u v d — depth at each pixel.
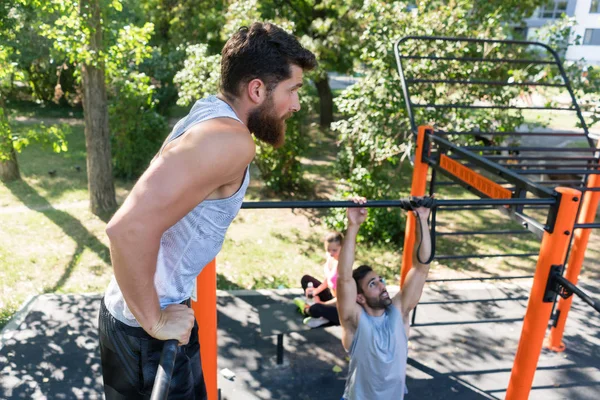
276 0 15.38
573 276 5.40
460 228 9.72
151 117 12.16
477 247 8.76
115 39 8.49
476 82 5.49
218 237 1.19
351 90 8.46
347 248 3.01
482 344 5.56
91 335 5.45
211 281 2.78
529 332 3.31
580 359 5.34
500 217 10.45
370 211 8.61
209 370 2.93
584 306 6.58
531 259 8.33
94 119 9.10
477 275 7.62
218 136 1.00
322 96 18.41
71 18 7.14
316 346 5.40
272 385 4.75
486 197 3.78
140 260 0.94
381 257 8.11
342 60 15.60
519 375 3.45
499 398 4.66
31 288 6.68
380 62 8.03
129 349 1.26
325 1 14.59
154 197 0.92
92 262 7.55
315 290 5.34
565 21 7.95
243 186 1.14
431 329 5.82
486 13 9.41
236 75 1.14
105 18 8.37
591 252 8.85
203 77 9.30
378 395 3.18
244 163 1.04
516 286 7.12
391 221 8.66
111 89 12.00
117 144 11.73
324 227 9.34
